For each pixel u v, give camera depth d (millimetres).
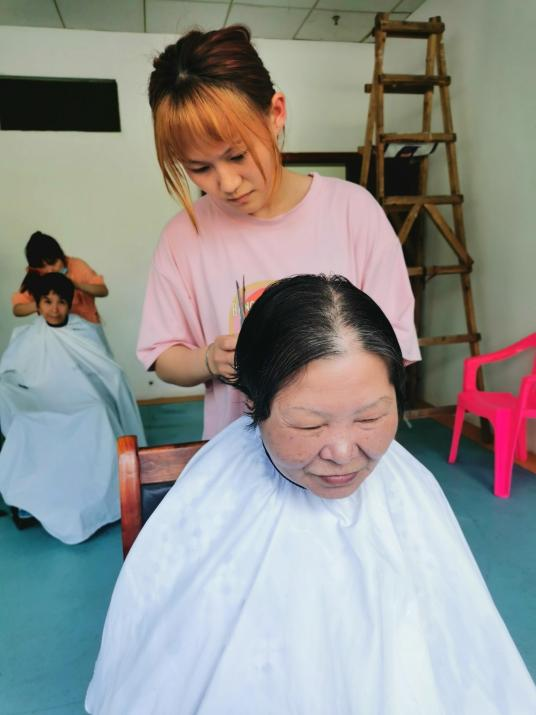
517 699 535
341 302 421
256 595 519
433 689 496
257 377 435
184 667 514
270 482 571
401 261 792
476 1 2533
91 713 591
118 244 3539
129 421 2268
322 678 494
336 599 521
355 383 404
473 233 2752
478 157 2652
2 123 3281
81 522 1837
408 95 3234
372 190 3129
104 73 3287
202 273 811
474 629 557
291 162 3518
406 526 586
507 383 2574
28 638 1413
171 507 596
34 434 1857
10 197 3346
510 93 2385
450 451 2510
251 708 481
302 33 3311
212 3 2914
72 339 2125
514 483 2188
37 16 3027
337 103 3535
